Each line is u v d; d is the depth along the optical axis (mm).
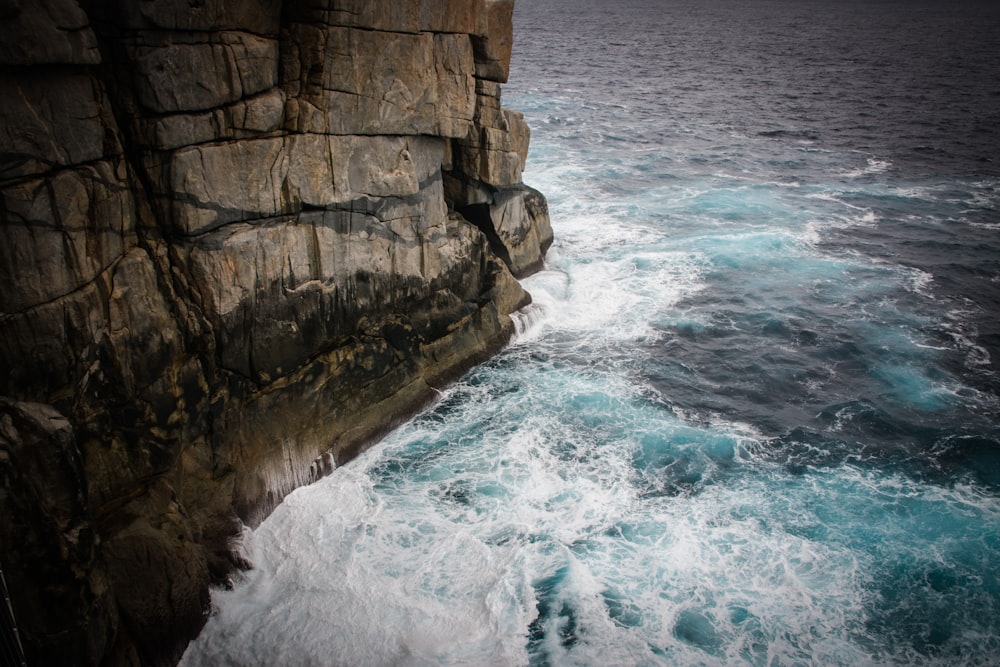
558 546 18031
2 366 13430
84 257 14422
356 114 18672
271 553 17453
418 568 17203
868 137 56062
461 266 23734
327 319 19609
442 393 23328
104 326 14953
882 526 19016
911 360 26328
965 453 21750
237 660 15172
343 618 15953
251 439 18078
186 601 15234
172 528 15383
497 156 24500
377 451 20812
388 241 20734
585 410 23016
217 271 16672
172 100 15305
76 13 13469
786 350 26812
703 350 26562
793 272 32594
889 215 39531
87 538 13023
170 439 16109
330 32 17500
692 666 15344
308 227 18484
